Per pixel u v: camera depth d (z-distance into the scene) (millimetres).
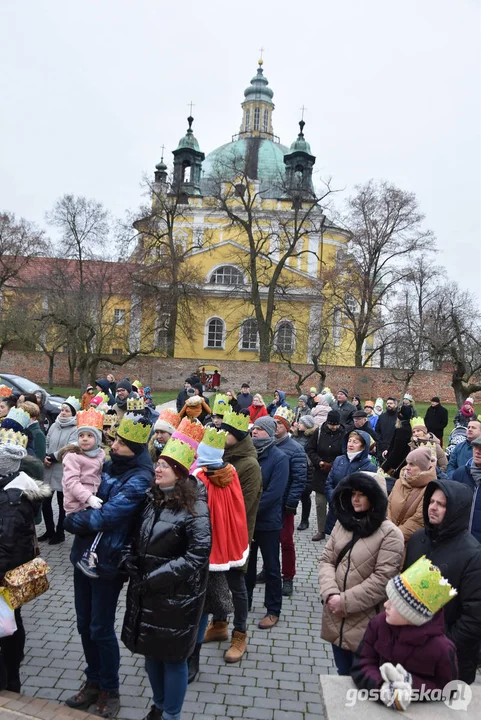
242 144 61656
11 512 4020
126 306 46125
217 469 4902
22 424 6410
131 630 3676
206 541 3643
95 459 4477
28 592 4031
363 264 40719
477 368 27406
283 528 6754
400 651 2920
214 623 5559
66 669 4797
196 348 53281
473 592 3543
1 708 3576
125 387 10984
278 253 53250
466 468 5730
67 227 39344
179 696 3752
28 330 36062
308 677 4867
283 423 6828
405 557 4062
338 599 3834
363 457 7340
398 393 40906
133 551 3904
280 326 47469
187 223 55938
